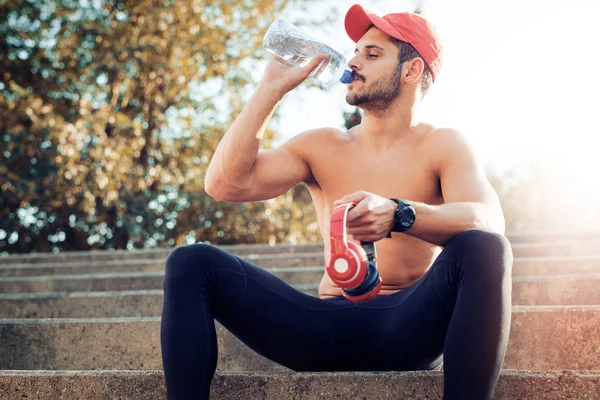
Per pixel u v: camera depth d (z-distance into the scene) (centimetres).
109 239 1352
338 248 178
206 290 195
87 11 1362
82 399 222
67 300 414
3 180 1221
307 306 206
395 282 220
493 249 175
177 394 182
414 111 228
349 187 229
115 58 1323
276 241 1364
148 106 1415
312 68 218
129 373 222
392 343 199
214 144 1435
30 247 1358
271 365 300
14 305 416
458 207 192
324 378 208
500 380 202
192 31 1399
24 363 310
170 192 1399
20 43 1360
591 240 637
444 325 188
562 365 268
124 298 411
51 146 1224
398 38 222
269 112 220
